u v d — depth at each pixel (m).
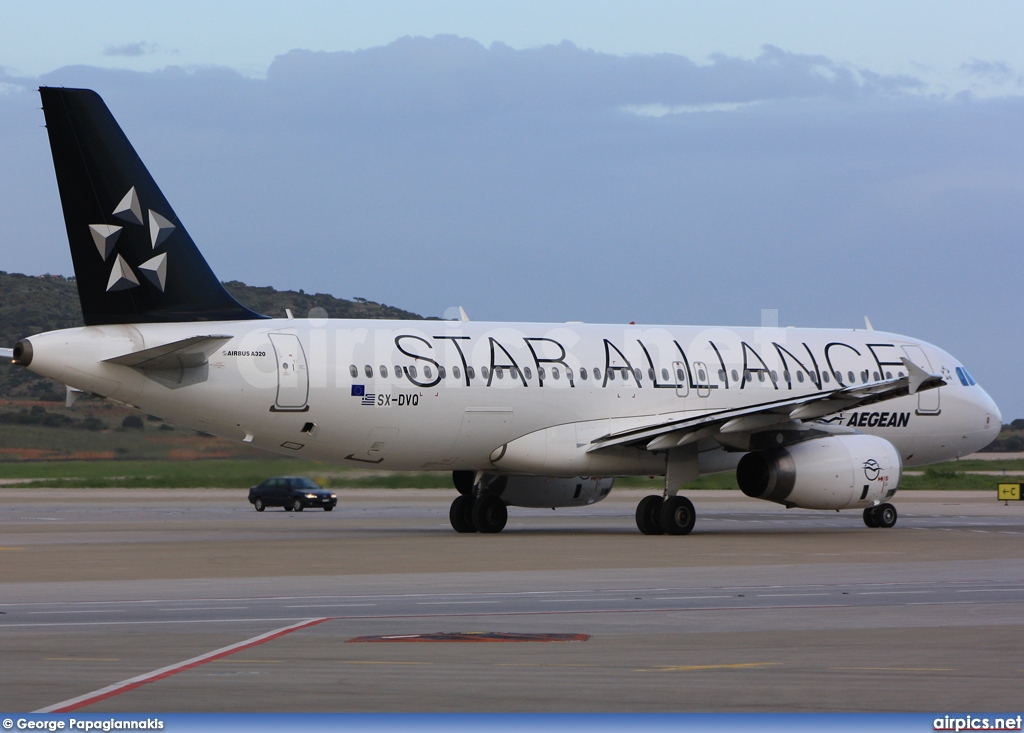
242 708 34.84
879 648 45.09
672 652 44.25
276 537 108.94
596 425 112.81
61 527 127.00
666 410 115.81
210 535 112.69
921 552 90.50
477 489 115.50
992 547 95.38
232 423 100.75
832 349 124.94
